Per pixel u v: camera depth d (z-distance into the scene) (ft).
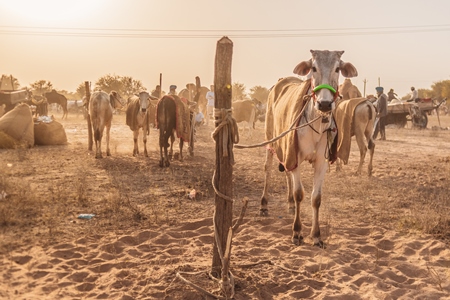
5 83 174.70
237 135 15.35
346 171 38.70
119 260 17.67
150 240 20.03
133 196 27.22
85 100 47.70
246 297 14.99
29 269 16.39
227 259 14.70
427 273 17.21
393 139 71.61
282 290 15.67
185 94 70.23
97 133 41.93
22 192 25.76
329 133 19.53
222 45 14.88
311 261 18.13
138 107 43.96
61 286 15.30
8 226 20.77
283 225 22.88
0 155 41.57
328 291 15.46
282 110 21.90
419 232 21.77
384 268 17.65
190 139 45.14
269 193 29.63
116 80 198.70
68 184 29.55
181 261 17.79
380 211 25.38
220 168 15.46
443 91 225.97
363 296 15.15
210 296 14.83
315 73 18.17
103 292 14.99
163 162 38.06
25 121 48.47
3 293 14.42
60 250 18.25
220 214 15.61
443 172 38.42
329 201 27.43
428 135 79.46
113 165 37.93
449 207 26.17
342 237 21.11
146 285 15.53
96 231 20.79
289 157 19.95
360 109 36.14
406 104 91.20
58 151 46.32
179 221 22.85
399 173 37.93
